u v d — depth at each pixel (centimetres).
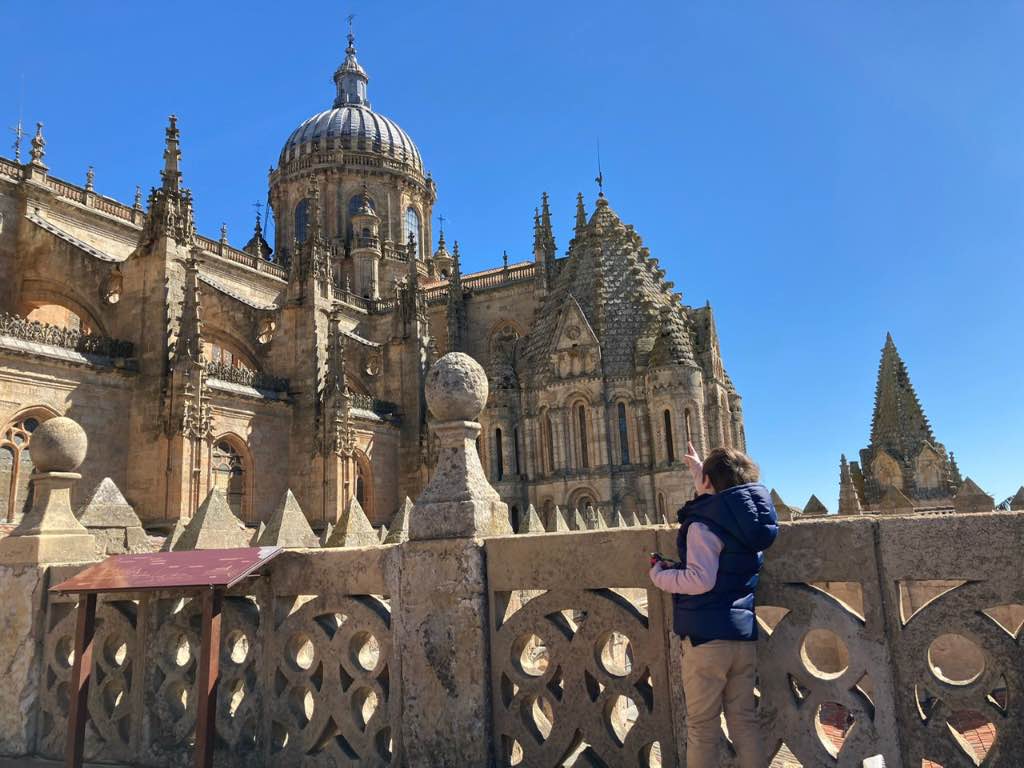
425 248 8875
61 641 945
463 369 726
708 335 5319
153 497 3503
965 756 500
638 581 611
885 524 535
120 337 3828
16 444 3186
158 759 834
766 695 562
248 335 4831
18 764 897
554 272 6569
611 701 621
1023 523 495
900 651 524
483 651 668
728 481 534
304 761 757
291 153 8500
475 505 693
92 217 4844
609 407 4872
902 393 6756
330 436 4431
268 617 799
